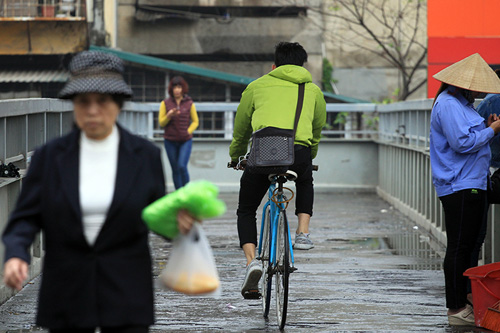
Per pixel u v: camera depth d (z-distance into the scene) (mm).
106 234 8375
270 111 15297
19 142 20312
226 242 26297
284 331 14938
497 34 52875
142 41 63469
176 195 8156
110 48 62156
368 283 19422
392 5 63656
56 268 8391
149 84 61094
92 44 62094
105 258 8391
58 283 8367
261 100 15477
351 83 64438
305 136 15227
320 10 64125
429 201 28953
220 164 44438
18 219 8414
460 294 15328
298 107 15375
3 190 17672
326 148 44000
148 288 8555
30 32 58500
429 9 53344
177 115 36281
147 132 46031
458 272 15250
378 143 43156
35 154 8555
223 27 64250
